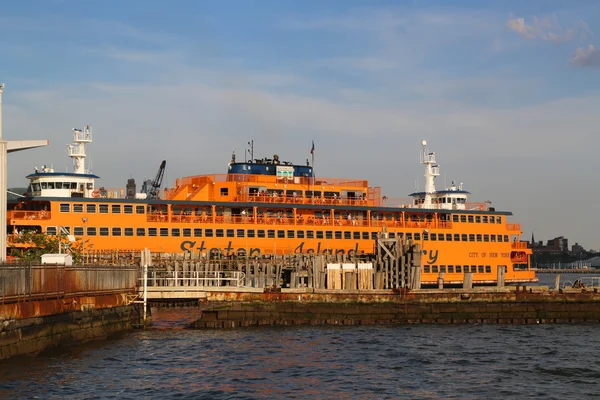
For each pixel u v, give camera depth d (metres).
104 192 104.94
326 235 112.94
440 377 51.59
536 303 81.62
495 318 80.44
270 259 89.12
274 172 117.25
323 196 116.56
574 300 82.12
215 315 74.62
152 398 44.59
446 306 80.06
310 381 49.75
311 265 83.62
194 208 106.81
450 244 122.44
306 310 77.00
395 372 52.97
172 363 54.53
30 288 51.66
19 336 49.75
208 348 61.09
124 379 48.88
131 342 63.06
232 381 49.34
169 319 83.75
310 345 63.41
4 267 47.97
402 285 82.25
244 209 110.12
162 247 102.12
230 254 100.31
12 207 101.38
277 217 111.62
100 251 96.94
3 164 71.81
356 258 89.94
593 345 65.00
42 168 104.31
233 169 116.31
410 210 120.62
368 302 78.62
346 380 50.19
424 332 72.12
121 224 100.12
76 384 46.69
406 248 84.44
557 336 70.38
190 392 46.22
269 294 76.19
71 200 97.62
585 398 46.44
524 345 64.75
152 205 104.50
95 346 60.00
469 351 61.50
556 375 52.66
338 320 77.25
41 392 44.31
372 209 117.00
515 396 46.69
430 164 135.12
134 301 71.88
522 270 129.75
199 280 85.38
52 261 61.84
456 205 132.00
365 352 60.44
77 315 59.12
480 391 47.78
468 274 82.88
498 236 127.25
